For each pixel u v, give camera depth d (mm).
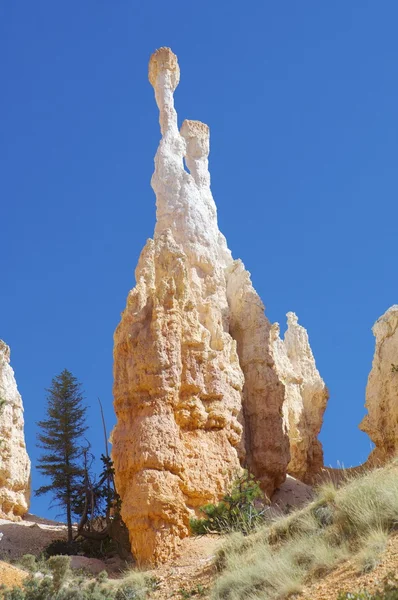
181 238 41875
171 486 31438
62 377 46844
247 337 42125
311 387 53125
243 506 28766
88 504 41188
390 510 17594
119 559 35000
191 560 29000
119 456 32594
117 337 34844
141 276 35844
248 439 39906
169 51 45656
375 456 44219
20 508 43938
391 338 45938
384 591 14156
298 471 48344
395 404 43969
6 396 45219
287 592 16953
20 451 44938
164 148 43844
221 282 42406
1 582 24125
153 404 32812
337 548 17797
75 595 20953
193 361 34875
